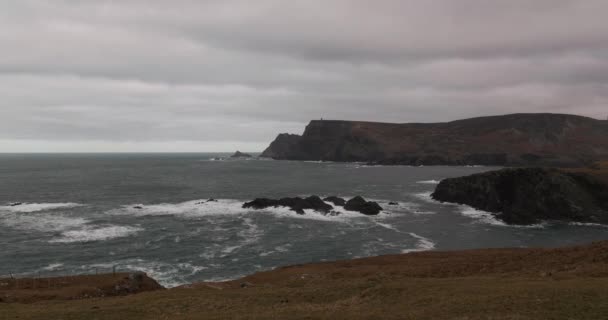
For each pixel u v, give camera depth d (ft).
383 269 136.15
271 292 97.66
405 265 147.74
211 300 90.84
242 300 90.12
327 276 132.16
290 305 83.56
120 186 500.74
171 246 214.90
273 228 262.47
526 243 231.09
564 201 303.89
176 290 112.37
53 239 226.17
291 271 151.33
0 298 105.19
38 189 461.37
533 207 310.45
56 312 84.33
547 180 315.78
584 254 107.96
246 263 188.65
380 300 81.71
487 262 122.93
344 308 77.15
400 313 70.79
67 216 296.51
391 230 259.80
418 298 79.41
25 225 262.67
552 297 70.44
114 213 310.45
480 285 85.30
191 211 320.91
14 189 459.32
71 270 174.70
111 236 234.79
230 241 227.40
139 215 303.27
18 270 173.78
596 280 79.97
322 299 88.63
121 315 81.15
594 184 318.45
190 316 77.10
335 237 239.09
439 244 226.17
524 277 92.99
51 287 124.06
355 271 135.44
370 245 221.46
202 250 208.74
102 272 172.45
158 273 172.96
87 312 83.76
